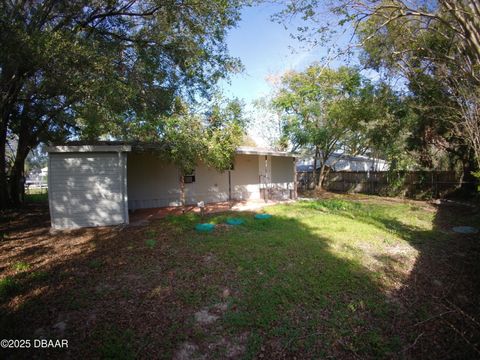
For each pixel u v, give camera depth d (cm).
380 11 628
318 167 2242
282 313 332
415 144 1315
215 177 1292
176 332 300
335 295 372
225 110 857
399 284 407
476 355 263
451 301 361
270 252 537
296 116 1550
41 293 392
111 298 375
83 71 639
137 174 1098
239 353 270
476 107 485
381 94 1176
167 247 589
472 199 1180
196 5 764
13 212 1084
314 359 261
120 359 259
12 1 598
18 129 1198
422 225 768
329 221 819
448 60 750
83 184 793
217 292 386
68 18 719
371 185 1669
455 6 488
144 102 888
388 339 288
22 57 562
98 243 638
